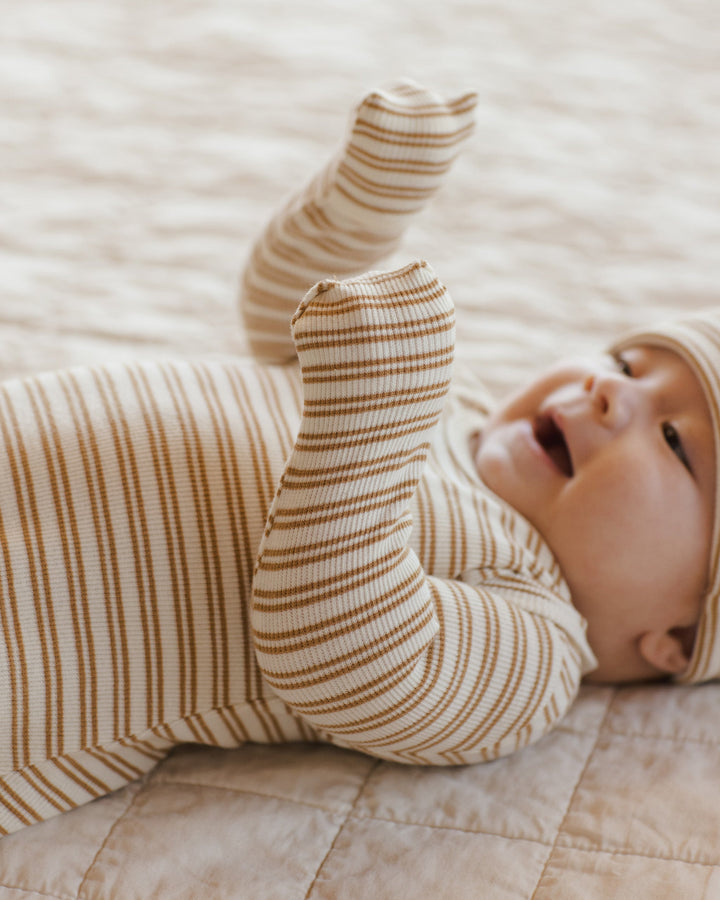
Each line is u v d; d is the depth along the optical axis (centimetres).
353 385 70
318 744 90
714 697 92
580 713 92
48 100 167
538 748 88
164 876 78
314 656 74
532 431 97
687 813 80
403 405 72
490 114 170
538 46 188
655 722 90
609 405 93
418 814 82
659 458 91
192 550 82
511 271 140
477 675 80
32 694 77
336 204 96
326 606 73
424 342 72
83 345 125
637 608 93
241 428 88
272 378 96
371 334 70
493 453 97
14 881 78
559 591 91
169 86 173
